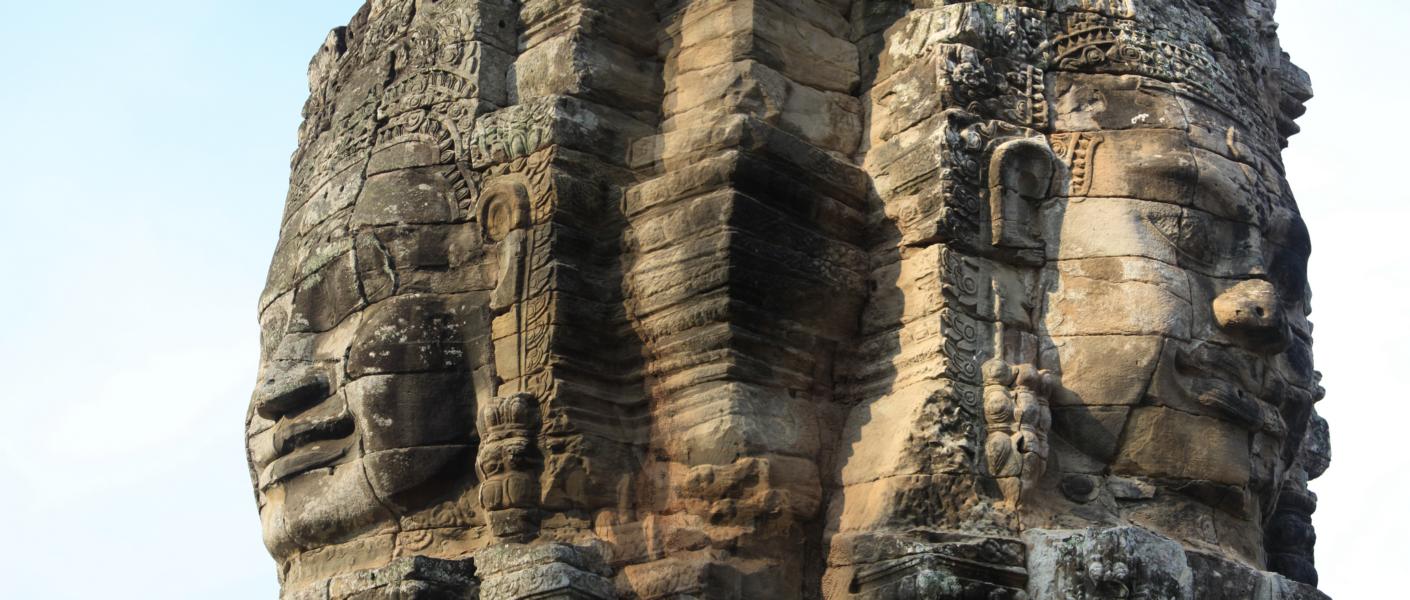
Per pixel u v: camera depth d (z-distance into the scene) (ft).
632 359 41.78
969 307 40.86
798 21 44.57
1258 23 50.01
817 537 40.83
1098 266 41.73
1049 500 40.24
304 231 46.09
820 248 41.83
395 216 43.70
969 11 43.37
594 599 38.86
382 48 47.09
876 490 39.93
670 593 39.55
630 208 42.24
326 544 43.50
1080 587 38.01
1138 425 40.86
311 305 44.80
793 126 43.45
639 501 41.01
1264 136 46.78
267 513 44.91
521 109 43.24
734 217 40.42
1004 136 42.50
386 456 41.91
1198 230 42.45
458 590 39.70
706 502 40.09
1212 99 44.45
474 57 44.86
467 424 42.09
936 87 42.63
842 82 44.75
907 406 40.29
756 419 40.19
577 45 43.88
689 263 40.68
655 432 41.29
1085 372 41.04
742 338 40.32
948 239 41.11
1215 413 41.47
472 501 41.93
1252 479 42.39
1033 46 43.91
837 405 41.98
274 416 44.62
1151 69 43.91
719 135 41.57
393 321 42.57
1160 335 41.14
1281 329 42.19
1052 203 42.45
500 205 42.63
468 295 42.80
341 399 43.09
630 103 44.32
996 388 40.16
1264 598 40.65
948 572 37.78
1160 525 40.60
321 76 50.16
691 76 44.04
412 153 44.47
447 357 42.32
